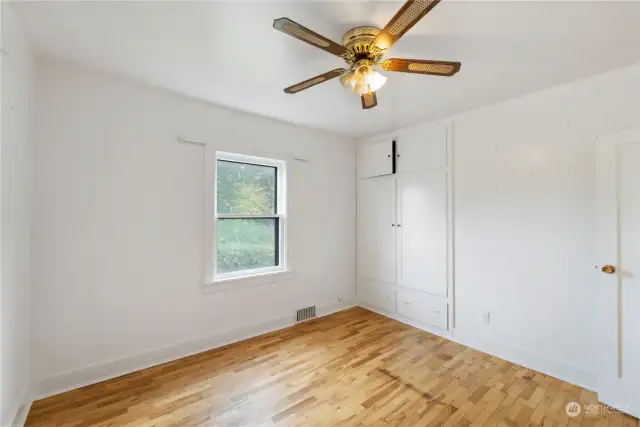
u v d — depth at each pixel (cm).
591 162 223
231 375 237
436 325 321
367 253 403
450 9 149
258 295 320
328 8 151
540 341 247
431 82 233
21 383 185
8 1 147
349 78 175
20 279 180
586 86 226
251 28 169
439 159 321
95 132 227
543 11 151
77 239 220
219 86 247
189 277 273
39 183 205
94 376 225
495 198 276
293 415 191
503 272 270
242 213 318
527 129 256
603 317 208
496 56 196
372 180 396
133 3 148
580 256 227
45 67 207
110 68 219
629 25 162
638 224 195
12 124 160
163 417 188
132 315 243
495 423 184
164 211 260
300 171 358
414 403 203
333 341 302
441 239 318
